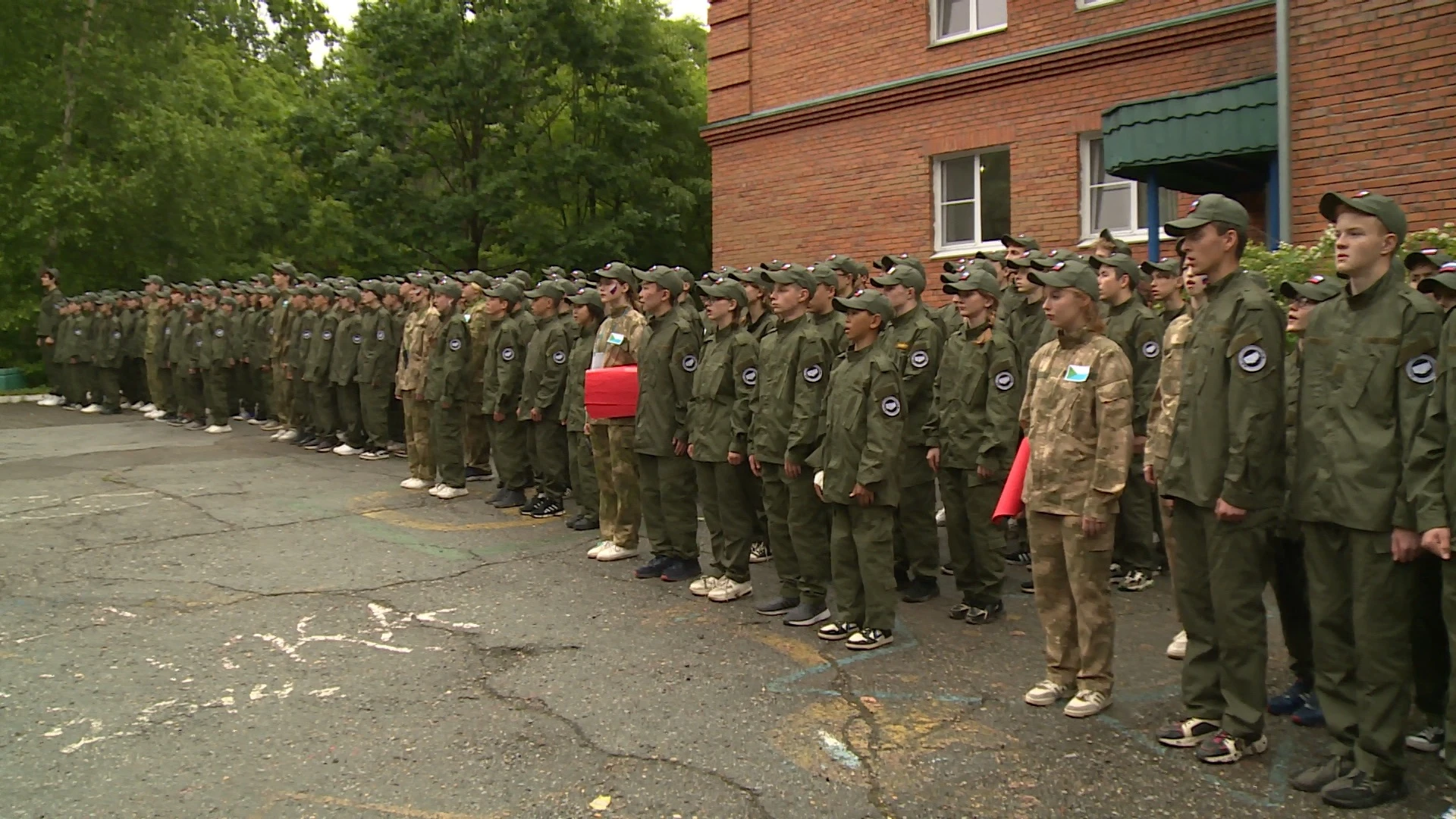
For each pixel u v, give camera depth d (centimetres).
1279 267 719
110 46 2358
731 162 1484
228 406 1563
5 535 858
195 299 1619
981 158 1237
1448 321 364
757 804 400
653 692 515
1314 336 409
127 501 998
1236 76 1016
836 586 595
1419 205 754
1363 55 776
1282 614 488
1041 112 1162
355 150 2100
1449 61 738
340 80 2727
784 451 629
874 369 563
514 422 959
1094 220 1146
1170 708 488
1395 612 386
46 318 1972
